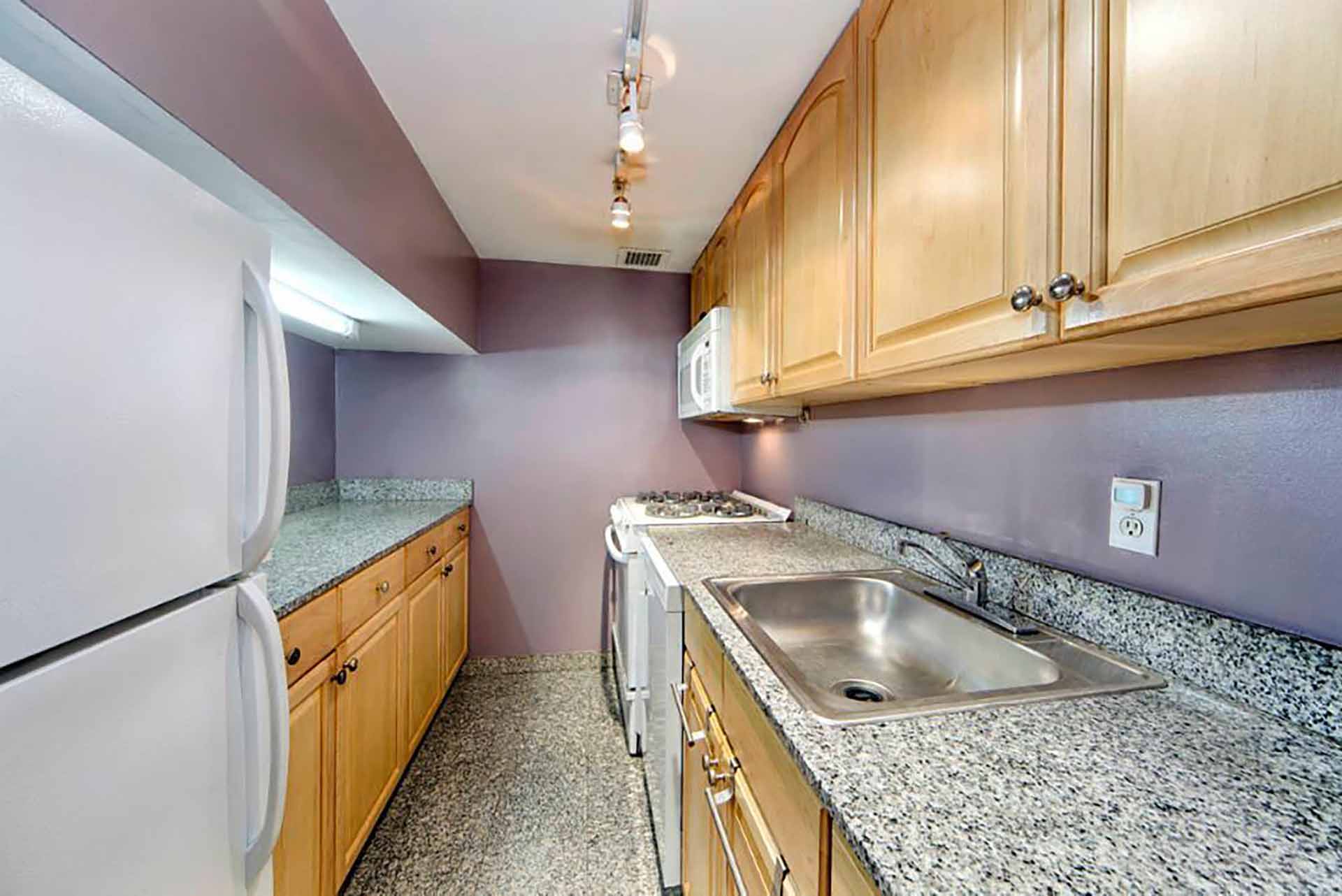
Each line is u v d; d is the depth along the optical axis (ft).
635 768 6.43
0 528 1.40
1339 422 2.00
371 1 3.61
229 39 2.68
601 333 9.47
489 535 9.21
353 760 4.59
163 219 1.93
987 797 1.73
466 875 4.85
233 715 2.35
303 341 7.76
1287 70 1.36
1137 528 2.76
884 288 3.22
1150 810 1.66
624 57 4.12
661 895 4.64
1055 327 2.03
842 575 4.48
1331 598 2.04
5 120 1.40
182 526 2.03
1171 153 1.63
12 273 1.42
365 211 4.33
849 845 1.62
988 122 2.36
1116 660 2.72
